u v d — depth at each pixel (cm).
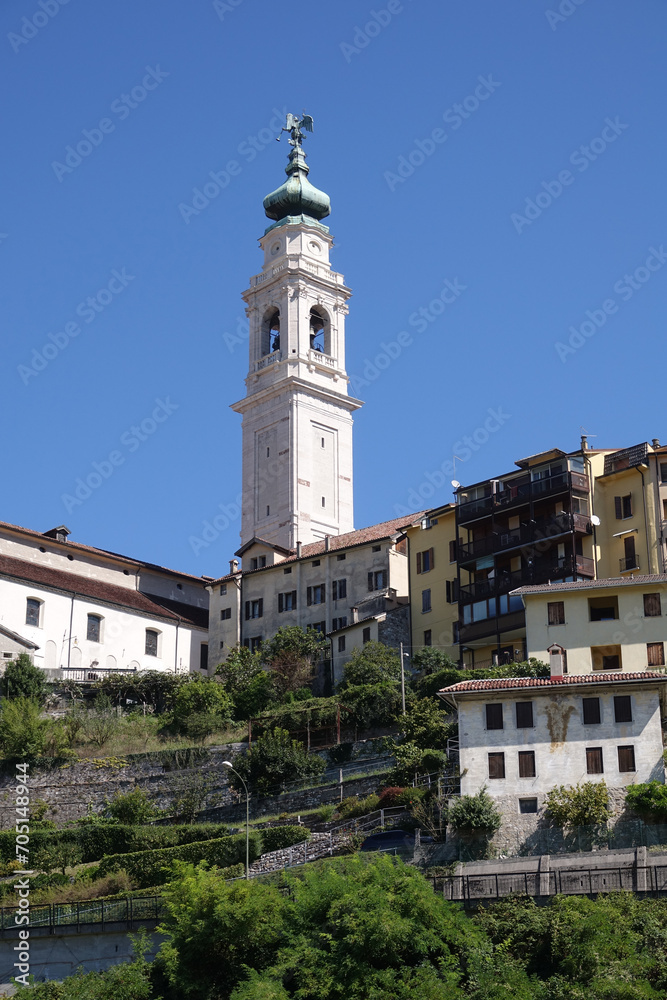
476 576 9925
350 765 8362
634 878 5538
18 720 9306
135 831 7769
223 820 8325
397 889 5581
